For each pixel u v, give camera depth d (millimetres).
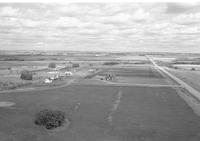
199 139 42781
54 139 41906
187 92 88875
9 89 89812
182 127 48844
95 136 43562
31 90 89188
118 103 69812
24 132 44750
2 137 42188
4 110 59531
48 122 46875
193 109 63500
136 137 43406
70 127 47938
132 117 55469
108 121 52281
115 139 42344
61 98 75688
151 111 60969
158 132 45875
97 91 89125
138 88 96812
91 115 56781
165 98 77312
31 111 59219
